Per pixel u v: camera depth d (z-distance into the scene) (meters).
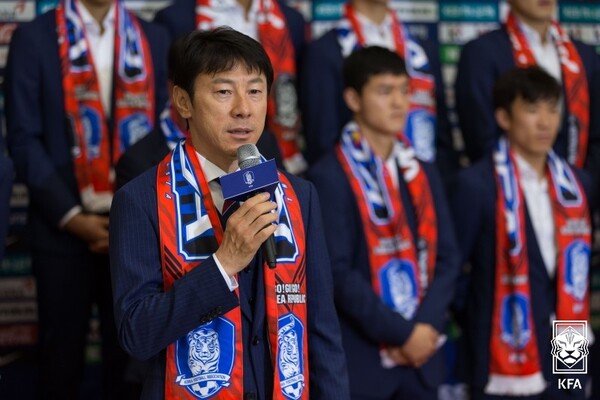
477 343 3.91
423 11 5.20
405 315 3.64
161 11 4.49
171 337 2.10
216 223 2.22
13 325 4.66
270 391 2.21
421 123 4.41
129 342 2.11
